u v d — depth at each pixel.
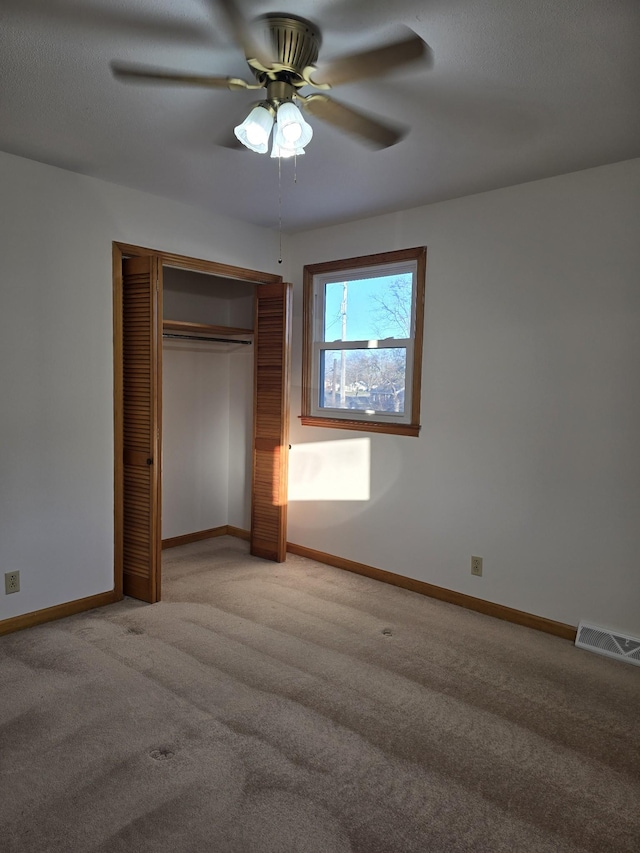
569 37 1.73
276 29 1.68
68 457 3.12
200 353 4.66
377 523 3.82
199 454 4.71
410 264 3.63
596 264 2.84
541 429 3.06
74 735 2.10
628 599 2.82
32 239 2.90
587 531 2.93
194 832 1.67
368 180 3.03
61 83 2.06
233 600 3.43
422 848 1.64
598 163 2.76
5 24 1.70
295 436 4.32
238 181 3.10
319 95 1.90
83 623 3.06
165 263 3.47
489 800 1.84
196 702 2.33
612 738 2.18
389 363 3.79
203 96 2.14
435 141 2.51
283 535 4.14
